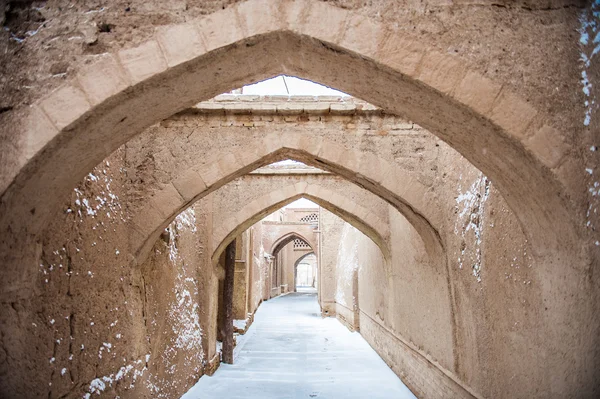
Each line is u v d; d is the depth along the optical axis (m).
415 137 4.51
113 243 3.51
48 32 2.11
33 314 2.38
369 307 9.55
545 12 2.16
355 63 2.21
